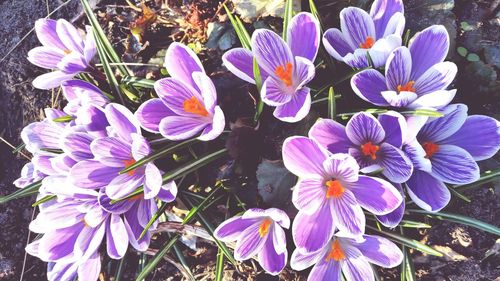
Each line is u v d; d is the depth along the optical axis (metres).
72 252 0.30
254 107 0.33
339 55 0.29
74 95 0.32
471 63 0.35
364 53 0.28
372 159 0.27
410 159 0.27
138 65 0.40
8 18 0.46
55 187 0.29
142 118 0.28
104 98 0.32
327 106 0.31
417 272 0.34
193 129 0.28
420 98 0.26
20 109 0.44
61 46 0.33
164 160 0.31
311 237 0.27
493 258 0.34
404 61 0.27
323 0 0.36
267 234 0.29
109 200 0.29
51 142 0.33
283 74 0.28
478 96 0.35
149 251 0.37
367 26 0.29
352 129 0.27
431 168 0.27
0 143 0.44
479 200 0.34
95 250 0.30
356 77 0.27
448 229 0.34
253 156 0.32
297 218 0.27
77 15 0.44
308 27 0.28
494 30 0.37
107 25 0.43
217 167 0.33
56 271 0.32
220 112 0.26
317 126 0.27
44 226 0.30
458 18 0.37
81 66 0.32
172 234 0.35
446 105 0.27
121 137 0.29
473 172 0.27
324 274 0.29
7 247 0.41
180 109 0.29
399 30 0.29
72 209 0.30
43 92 0.44
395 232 0.30
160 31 0.41
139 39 0.41
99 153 0.28
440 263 0.34
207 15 0.39
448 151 0.28
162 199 0.29
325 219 0.27
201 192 0.33
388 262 0.28
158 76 0.39
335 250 0.29
